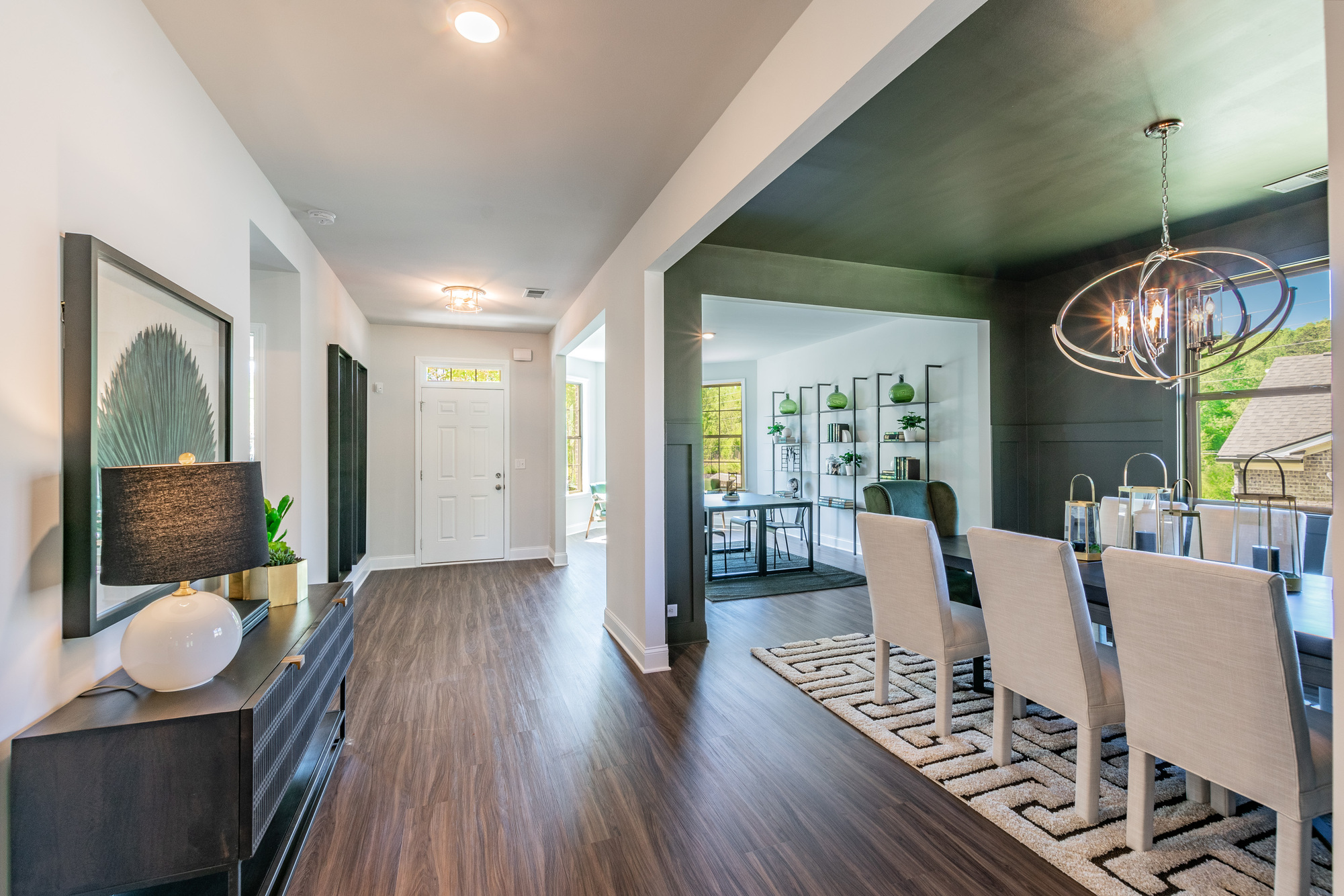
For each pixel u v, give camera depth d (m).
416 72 2.06
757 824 1.99
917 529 2.53
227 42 1.90
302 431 3.52
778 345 7.57
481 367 6.58
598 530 8.80
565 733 2.63
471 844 1.89
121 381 1.55
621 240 3.78
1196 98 2.25
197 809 1.36
